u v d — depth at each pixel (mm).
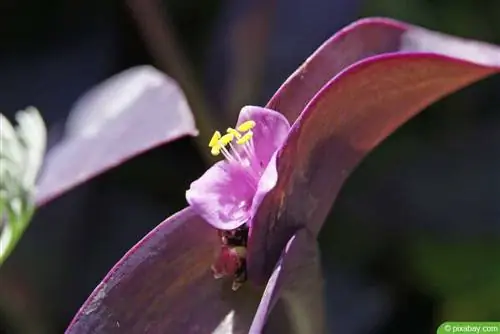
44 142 369
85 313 274
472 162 646
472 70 273
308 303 279
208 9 671
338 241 635
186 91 508
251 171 276
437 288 611
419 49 296
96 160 365
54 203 627
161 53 523
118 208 651
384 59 268
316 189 282
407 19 651
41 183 367
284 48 544
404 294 619
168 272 278
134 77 382
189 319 277
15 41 709
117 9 686
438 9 663
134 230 641
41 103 665
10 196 357
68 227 626
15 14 708
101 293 275
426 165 647
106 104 379
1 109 665
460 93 663
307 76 284
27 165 364
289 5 545
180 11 672
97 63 685
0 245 358
